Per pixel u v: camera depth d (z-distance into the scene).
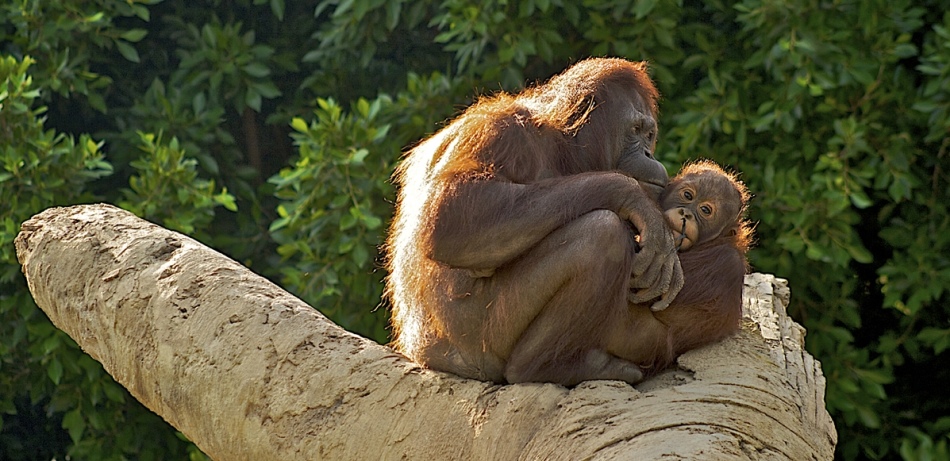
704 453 5.91
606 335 7.10
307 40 20.78
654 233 7.02
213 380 7.70
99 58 18.62
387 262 8.72
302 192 15.31
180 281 8.10
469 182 6.99
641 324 7.36
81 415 16.81
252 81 19.08
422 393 7.27
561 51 17.55
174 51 20.61
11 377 17.30
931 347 18.22
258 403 7.54
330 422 7.34
